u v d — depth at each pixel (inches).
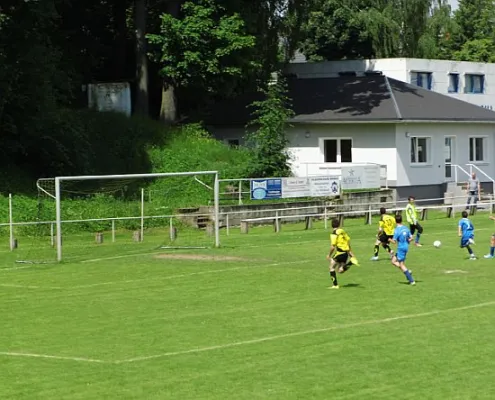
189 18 2390.5
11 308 1009.5
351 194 2156.7
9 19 1914.4
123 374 720.3
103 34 2704.2
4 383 700.7
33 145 2074.3
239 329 875.4
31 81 2009.1
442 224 1919.3
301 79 2691.9
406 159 2397.9
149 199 2025.1
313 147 2476.6
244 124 2561.5
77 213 1793.8
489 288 1093.1
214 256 1430.9
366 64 3038.9
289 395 658.2
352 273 1227.2
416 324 887.1
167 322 914.7
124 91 2493.8
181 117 2672.2
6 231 1724.9
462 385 679.7
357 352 777.6
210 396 658.8
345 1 3457.2
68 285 1168.8
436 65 3102.9
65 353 792.3
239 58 2449.6
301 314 944.3
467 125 2556.6
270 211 1884.8
